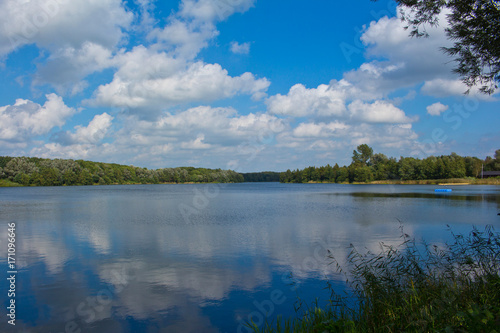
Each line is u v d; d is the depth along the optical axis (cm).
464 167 12675
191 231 2583
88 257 1720
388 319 680
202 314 999
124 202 5956
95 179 14900
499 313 537
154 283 1292
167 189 13012
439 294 750
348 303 998
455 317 613
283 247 1934
